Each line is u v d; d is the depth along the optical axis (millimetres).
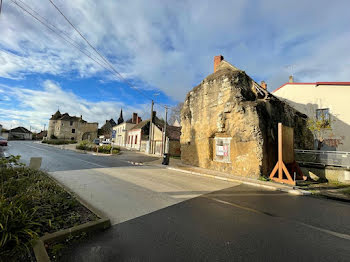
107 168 10992
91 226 3332
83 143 27000
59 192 4770
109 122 65875
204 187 7363
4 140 26922
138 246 2951
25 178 5449
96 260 2541
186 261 2623
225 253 2867
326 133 14836
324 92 15766
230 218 4293
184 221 4000
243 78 11625
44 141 44375
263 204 5496
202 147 12875
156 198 5531
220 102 11648
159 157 20312
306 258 2842
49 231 3027
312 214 4836
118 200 5152
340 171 8961
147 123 31344
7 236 2424
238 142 10320
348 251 3092
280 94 18312
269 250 3016
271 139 10359
